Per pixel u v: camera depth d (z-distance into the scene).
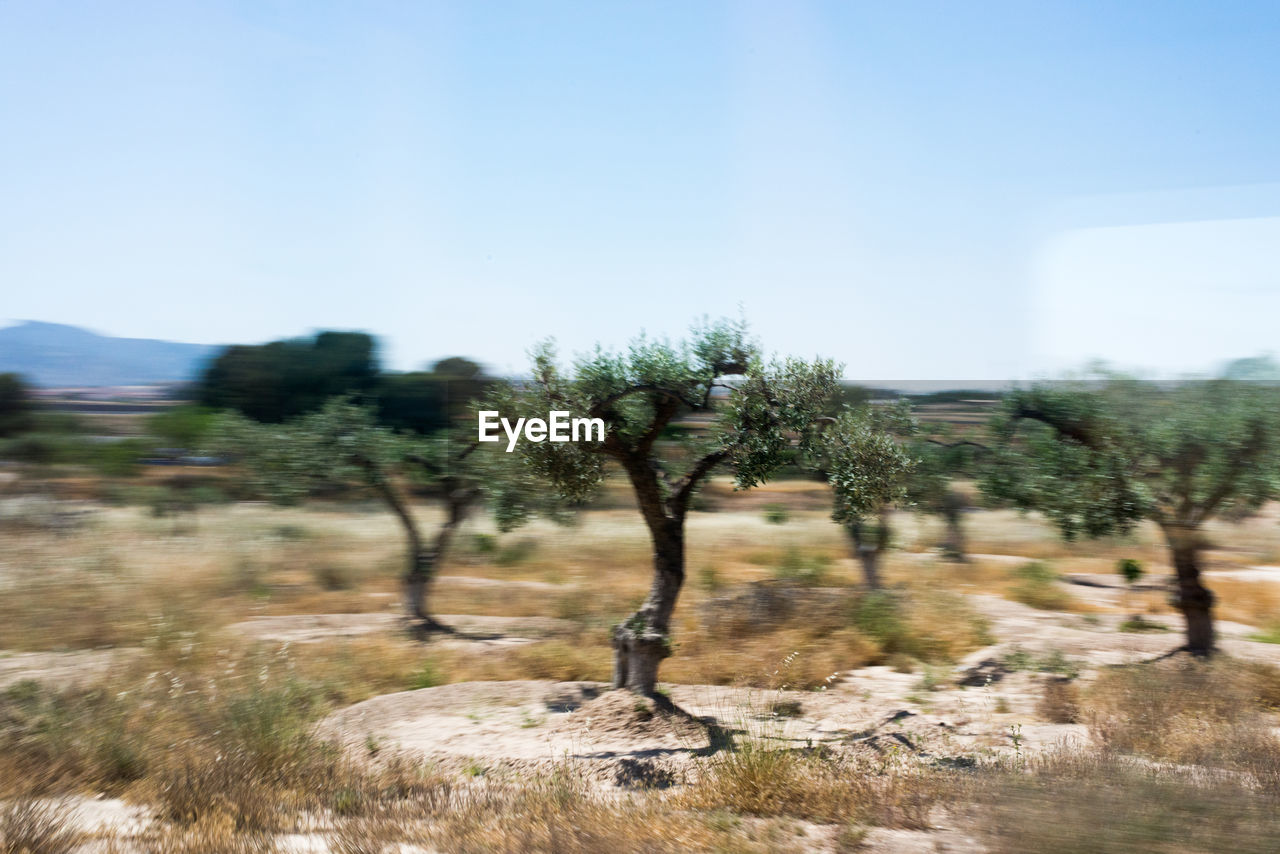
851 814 7.02
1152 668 11.93
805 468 12.44
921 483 17.55
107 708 10.10
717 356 11.77
